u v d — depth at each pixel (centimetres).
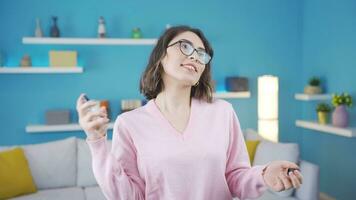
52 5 387
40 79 394
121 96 413
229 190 107
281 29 443
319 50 409
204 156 98
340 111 339
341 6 366
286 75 447
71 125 383
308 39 432
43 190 312
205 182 98
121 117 104
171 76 102
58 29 377
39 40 369
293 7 443
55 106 399
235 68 436
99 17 398
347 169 360
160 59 103
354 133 317
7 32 379
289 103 449
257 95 444
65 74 399
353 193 350
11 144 391
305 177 279
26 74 391
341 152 369
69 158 324
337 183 376
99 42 382
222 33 430
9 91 388
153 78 107
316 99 393
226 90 430
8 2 378
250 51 438
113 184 92
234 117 111
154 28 412
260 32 438
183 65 99
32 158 314
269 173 94
